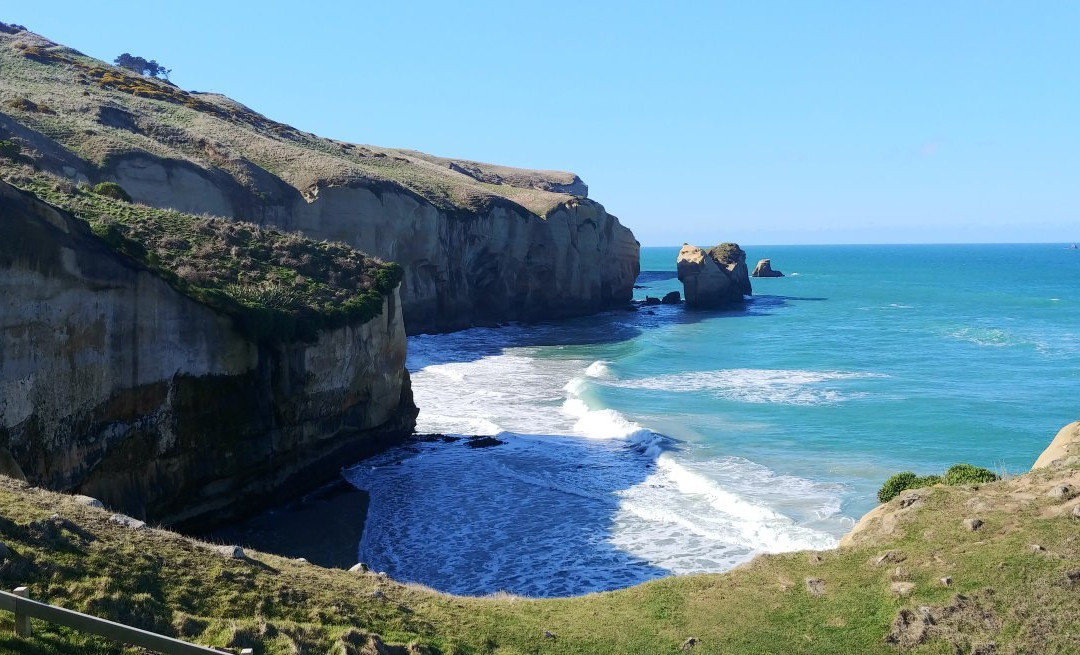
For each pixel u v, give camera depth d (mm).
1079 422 23203
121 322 21938
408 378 34500
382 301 32000
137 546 12977
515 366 52500
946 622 14320
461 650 12922
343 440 30141
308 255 32125
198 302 24141
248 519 25547
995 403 39438
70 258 20672
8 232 19250
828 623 15000
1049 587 14562
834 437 33344
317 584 14016
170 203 50750
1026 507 17297
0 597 9250
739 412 37969
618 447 32719
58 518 12664
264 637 11359
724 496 26094
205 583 12547
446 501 26844
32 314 19609
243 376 25406
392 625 13109
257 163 64000
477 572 21438
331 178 61031
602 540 23297
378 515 25734
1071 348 58594
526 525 24625
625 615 15742
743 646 14492
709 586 16844
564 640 14289
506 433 34938
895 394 42000
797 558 17547
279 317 26203
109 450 21734
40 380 19781
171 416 23406
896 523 18000
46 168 42062
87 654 9547
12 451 19031
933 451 31281
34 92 60250
